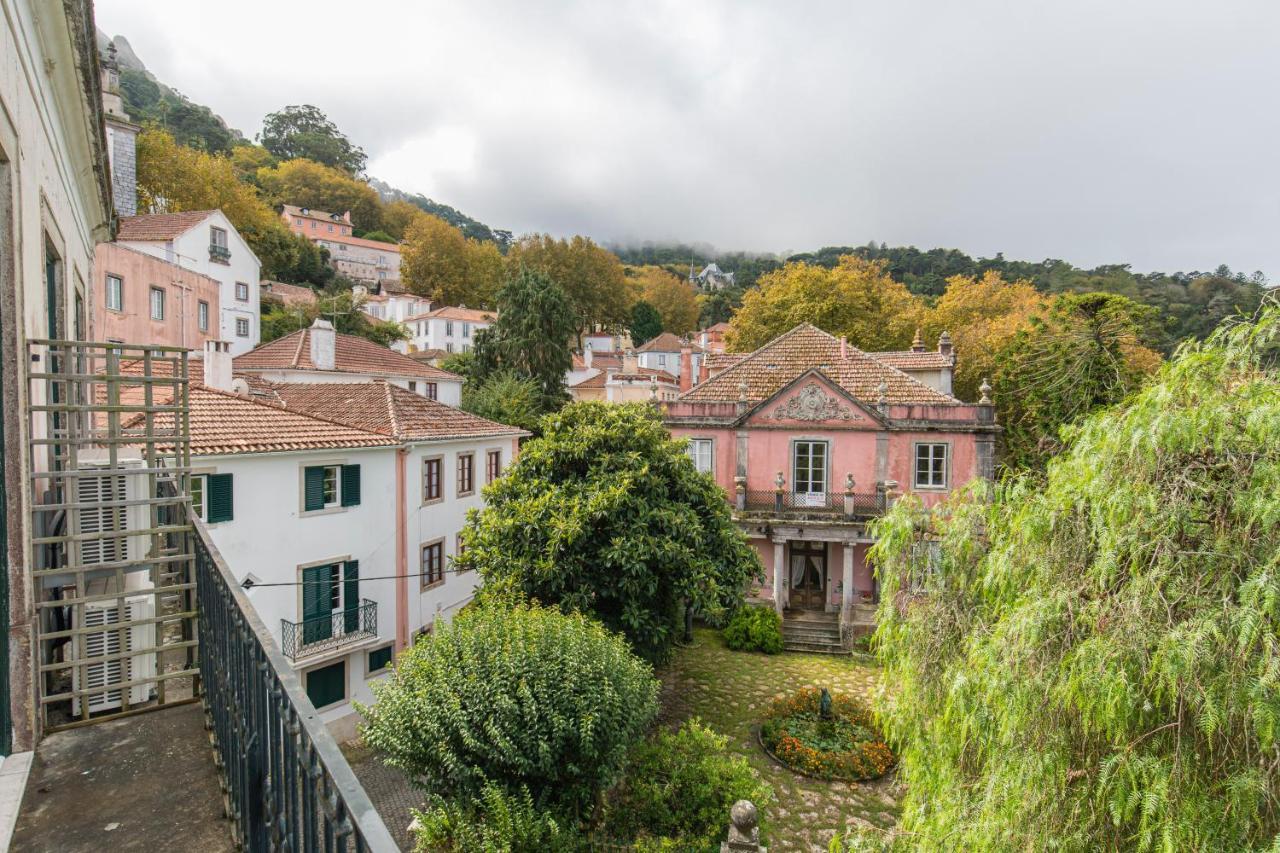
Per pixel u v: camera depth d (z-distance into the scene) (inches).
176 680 207.2
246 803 115.9
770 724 581.3
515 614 428.8
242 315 1560.0
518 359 1626.5
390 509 699.4
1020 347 940.6
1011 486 288.2
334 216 3440.0
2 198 152.3
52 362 247.1
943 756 271.9
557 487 550.3
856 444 832.3
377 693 391.5
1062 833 208.8
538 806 361.4
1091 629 212.2
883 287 1792.6
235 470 557.0
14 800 138.3
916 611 306.5
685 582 528.1
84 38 204.5
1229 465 199.9
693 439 862.5
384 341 1972.2
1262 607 174.1
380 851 59.7
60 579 175.3
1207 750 186.9
